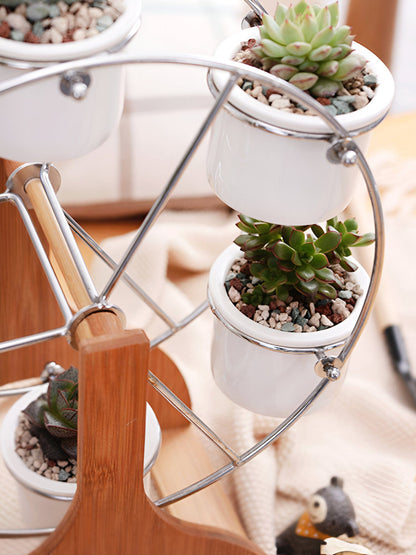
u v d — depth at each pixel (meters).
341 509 0.87
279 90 0.45
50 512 0.66
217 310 0.59
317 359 0.58
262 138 0.48
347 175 0.50
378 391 1.05
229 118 0.49
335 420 1.02
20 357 0.86
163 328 1.14
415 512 0.90
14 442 0.69
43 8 0.45
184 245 1.24
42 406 0.68
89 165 1.44
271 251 0.59
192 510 0.84
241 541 0.65
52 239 0.56
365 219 1.29
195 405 1.01
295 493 0.91
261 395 0.61
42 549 0.57
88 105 0.47
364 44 1.50
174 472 0.87
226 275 0.62
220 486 0.87
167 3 1.55
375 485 0.92
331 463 0.95
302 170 0.48
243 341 0.58
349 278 0.62
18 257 0.79
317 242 0.57
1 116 0.47
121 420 0.50
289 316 0.58
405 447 1.00
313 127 0.46
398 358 1.13
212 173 0.53
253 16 0.60
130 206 1.38
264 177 0.49
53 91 0.46
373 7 1.45
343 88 0.50
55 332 0.50
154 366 0.83
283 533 0.87
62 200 1.37
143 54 0.42
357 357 1.14
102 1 0.48
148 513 0.58
